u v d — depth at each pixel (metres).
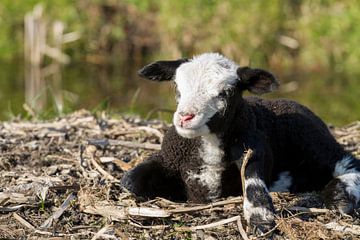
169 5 54.41
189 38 54.09
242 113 19.50
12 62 54.16
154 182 20.19
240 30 53.34
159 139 25.20
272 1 54.06
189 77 18.72
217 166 19.75
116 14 56.09
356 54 52.94
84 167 22.30
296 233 18.09
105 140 24.11
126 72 51.25
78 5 56.25
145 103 41.12
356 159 21.59
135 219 18.83
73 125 26.52
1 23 57.22
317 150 21.16
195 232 18.39
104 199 19.72
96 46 55.22
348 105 40.66
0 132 26.09
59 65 53.00
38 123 27.33
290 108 21.50
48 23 55.47
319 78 48.84
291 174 21.19
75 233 18.55
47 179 21.28
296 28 54.06
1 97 42.94
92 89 45.41
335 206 19.64
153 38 55.38
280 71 51.72
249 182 18.83
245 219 18.66
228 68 19.05
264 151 19.58
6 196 19.75
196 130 18.20
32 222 19.11
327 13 54.66
